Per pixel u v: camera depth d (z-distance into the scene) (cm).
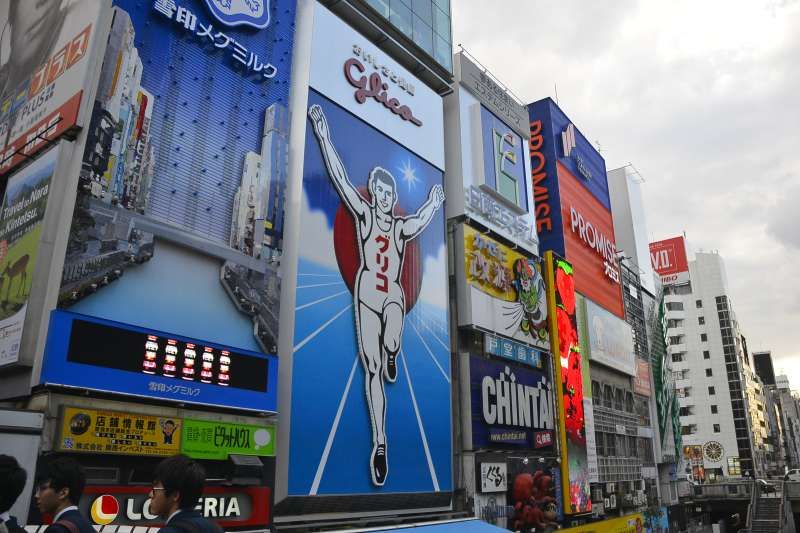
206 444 1712
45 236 1570
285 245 2244
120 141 1725
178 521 545
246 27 2228
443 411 2747
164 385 1633
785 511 6088
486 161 3575
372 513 2295
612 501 4181
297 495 1994
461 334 3203
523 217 3850
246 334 1948
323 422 2152
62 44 1853
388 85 2880
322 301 2267
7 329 1555
